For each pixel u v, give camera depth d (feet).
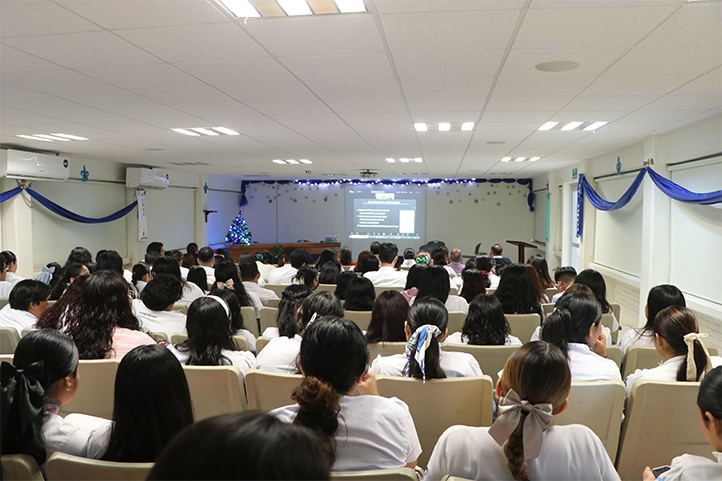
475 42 9.74
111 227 35.42
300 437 2.15
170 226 42.83
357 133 22.13
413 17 8.48
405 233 56.75
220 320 8.50
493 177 52.49
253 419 2.15
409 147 27.25
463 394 7.06
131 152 29.17
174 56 10.75
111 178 35.04
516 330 12.50
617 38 9.44
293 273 21.07
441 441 4.71
